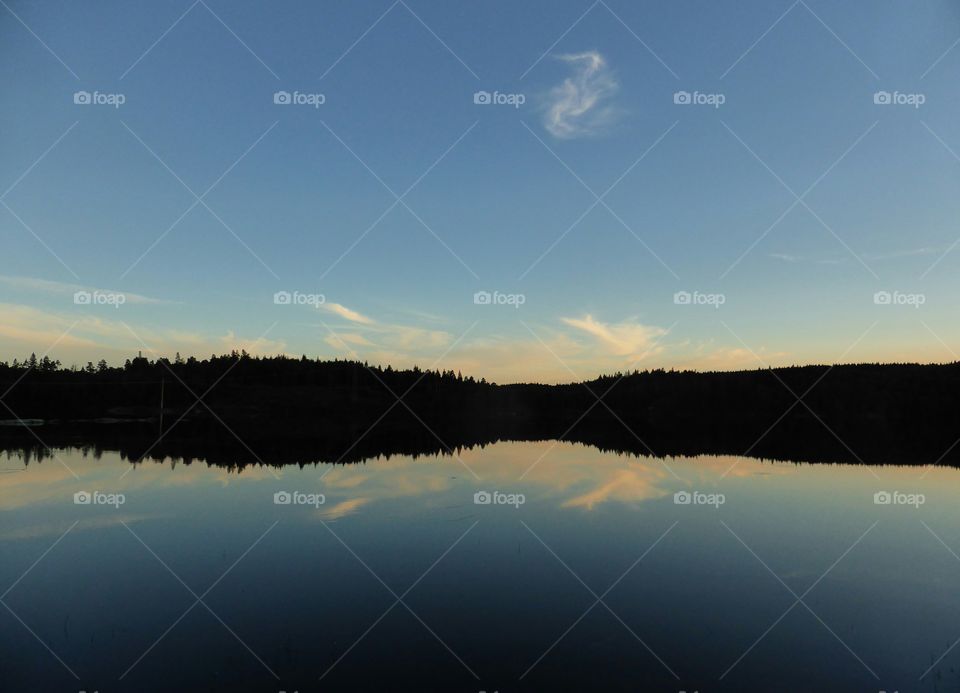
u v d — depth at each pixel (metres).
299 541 16.31
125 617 11.54
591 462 30.81
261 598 12.50
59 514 18.95
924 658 10.11
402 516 19.00
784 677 9.43
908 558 15.01
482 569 14.19
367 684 9.15
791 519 18.77
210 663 9.78
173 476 25.77
